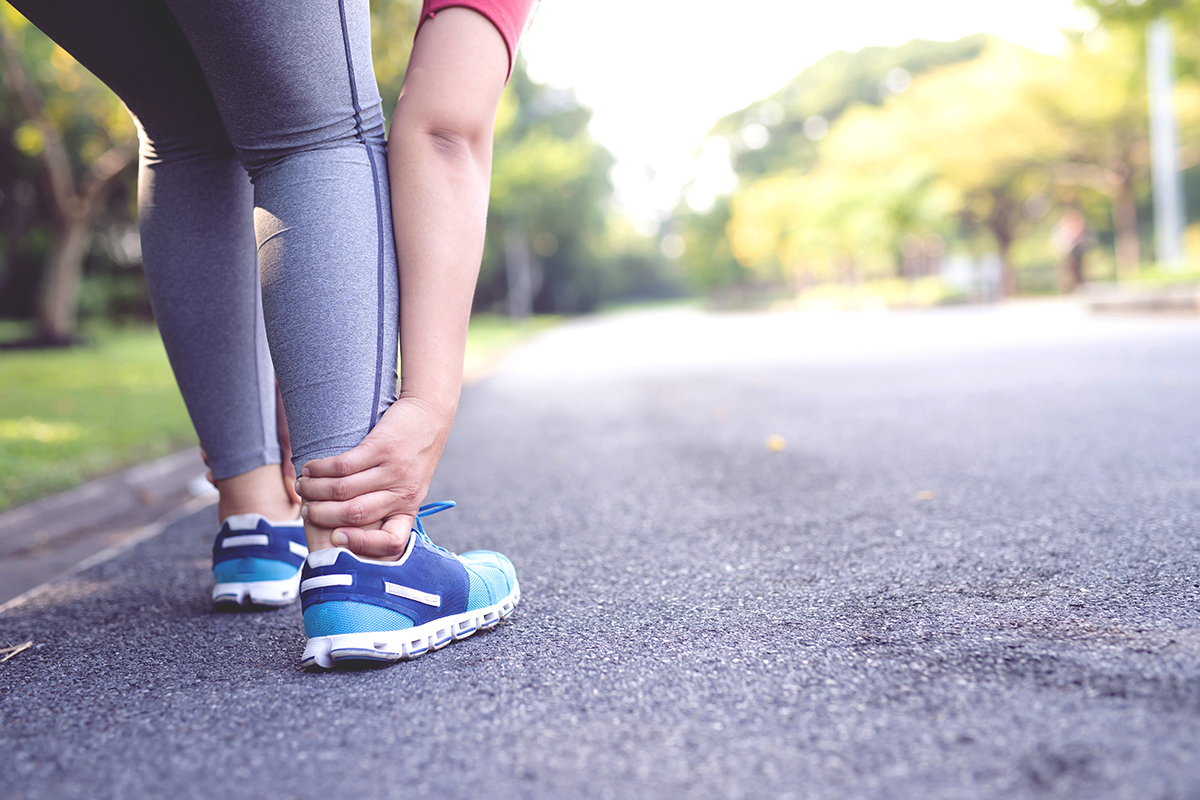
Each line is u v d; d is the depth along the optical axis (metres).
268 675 1.31
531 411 6.20
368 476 1.26
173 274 1.64
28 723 1.17
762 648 1.31
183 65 1.46
